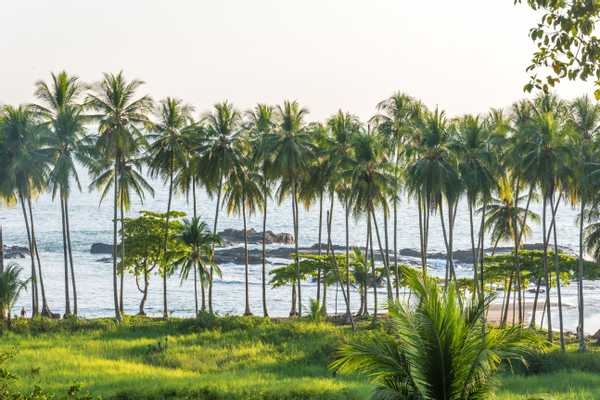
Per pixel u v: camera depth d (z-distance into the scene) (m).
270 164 80.00
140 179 81.50
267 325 63.38
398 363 18.11
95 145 74.19
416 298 18.56
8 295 64.19
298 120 78.38
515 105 71.81
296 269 79.50
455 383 17.69
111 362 48.12
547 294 66.75
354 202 77.69
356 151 70.56
